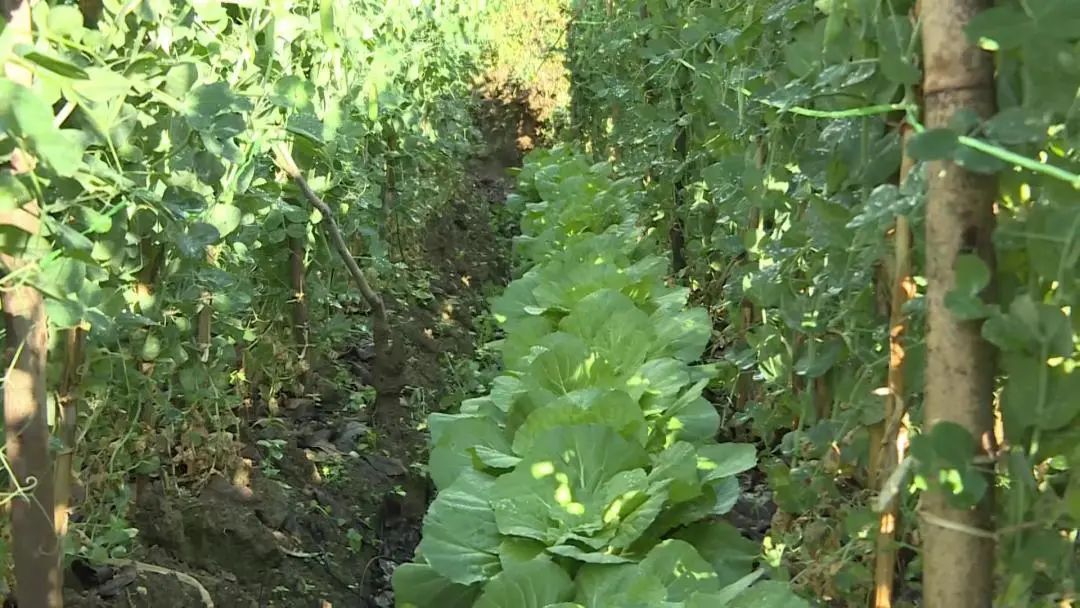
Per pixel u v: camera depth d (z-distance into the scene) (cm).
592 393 251
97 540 197
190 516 250
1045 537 113
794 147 210
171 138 169
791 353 209
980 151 99
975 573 111
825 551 182
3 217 124
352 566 294
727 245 299
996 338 104
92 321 143
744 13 272
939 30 104
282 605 250
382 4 398
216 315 262
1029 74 101
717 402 351
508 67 1190
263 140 244
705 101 322
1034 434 110
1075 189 102
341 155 333
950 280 107
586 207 525
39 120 112
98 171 135
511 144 1177
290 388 362
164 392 243
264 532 260
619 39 577
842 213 156
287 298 326
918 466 111
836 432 181
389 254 493
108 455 211
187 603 221
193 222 182
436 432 282
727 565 217
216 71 223
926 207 112
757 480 292
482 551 218
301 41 304
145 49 171
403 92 470
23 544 140
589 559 200
